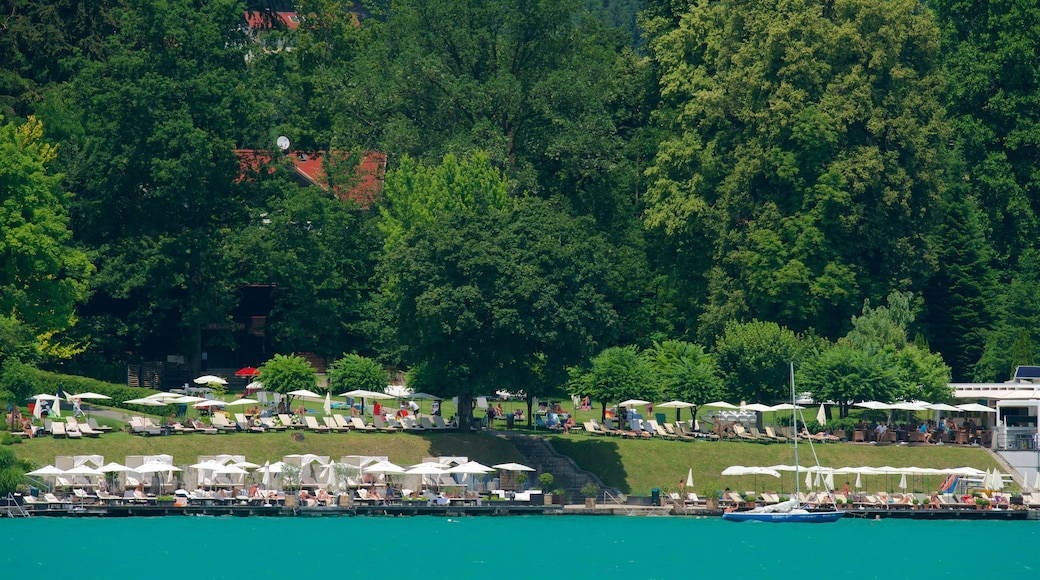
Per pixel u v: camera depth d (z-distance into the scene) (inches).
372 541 7691.9
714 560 7372.1
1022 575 7106.3
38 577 6584.6
